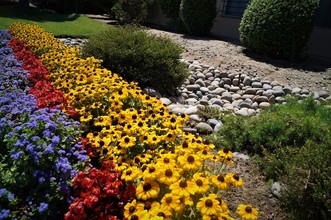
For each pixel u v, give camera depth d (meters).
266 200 2.82
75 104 3.56
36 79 4.46
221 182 1.96
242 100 5.63
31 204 2.14
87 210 2.16
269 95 5.68
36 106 3.35
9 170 2.39
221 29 11.90
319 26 8.85
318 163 2.50
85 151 2.59
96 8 18.03
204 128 4.26
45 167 2.34
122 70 5.59
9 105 3.31
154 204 1.81
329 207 2.24
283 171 3.00
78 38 9.94
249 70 6.97
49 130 2.61
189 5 10.88
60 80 4.25
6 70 4.63
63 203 2.28
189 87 6.04
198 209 1.91
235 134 3.90
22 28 8.12
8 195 2.10
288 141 3.61
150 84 5.65
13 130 2.64
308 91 5.74
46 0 18.73
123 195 2.15
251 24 8.02
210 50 8.42
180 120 2.91
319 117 3.96
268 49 7.85
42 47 6.05
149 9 14.69
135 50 5.56
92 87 3.70
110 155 2.53
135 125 2.73
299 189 2.47
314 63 7.92
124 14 13.24
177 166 2.09
